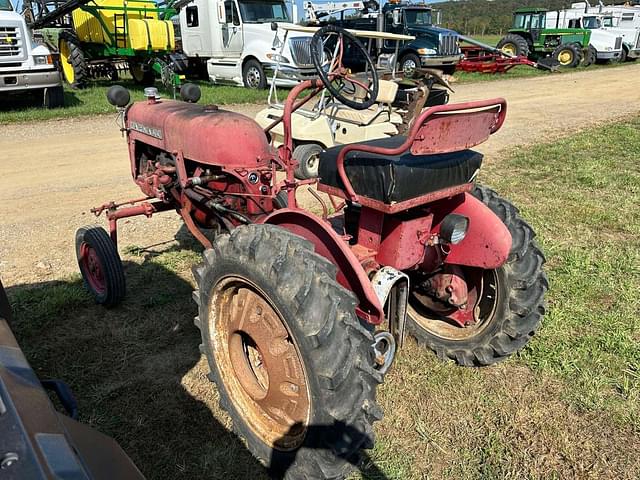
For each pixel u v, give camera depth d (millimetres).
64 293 3668
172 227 5004
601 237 4777
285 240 2082
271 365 2180
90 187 6191
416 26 17656
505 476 2316
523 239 2754
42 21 13531
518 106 12453
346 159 2414
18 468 1104
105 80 16281
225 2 13969
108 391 2803
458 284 2895
